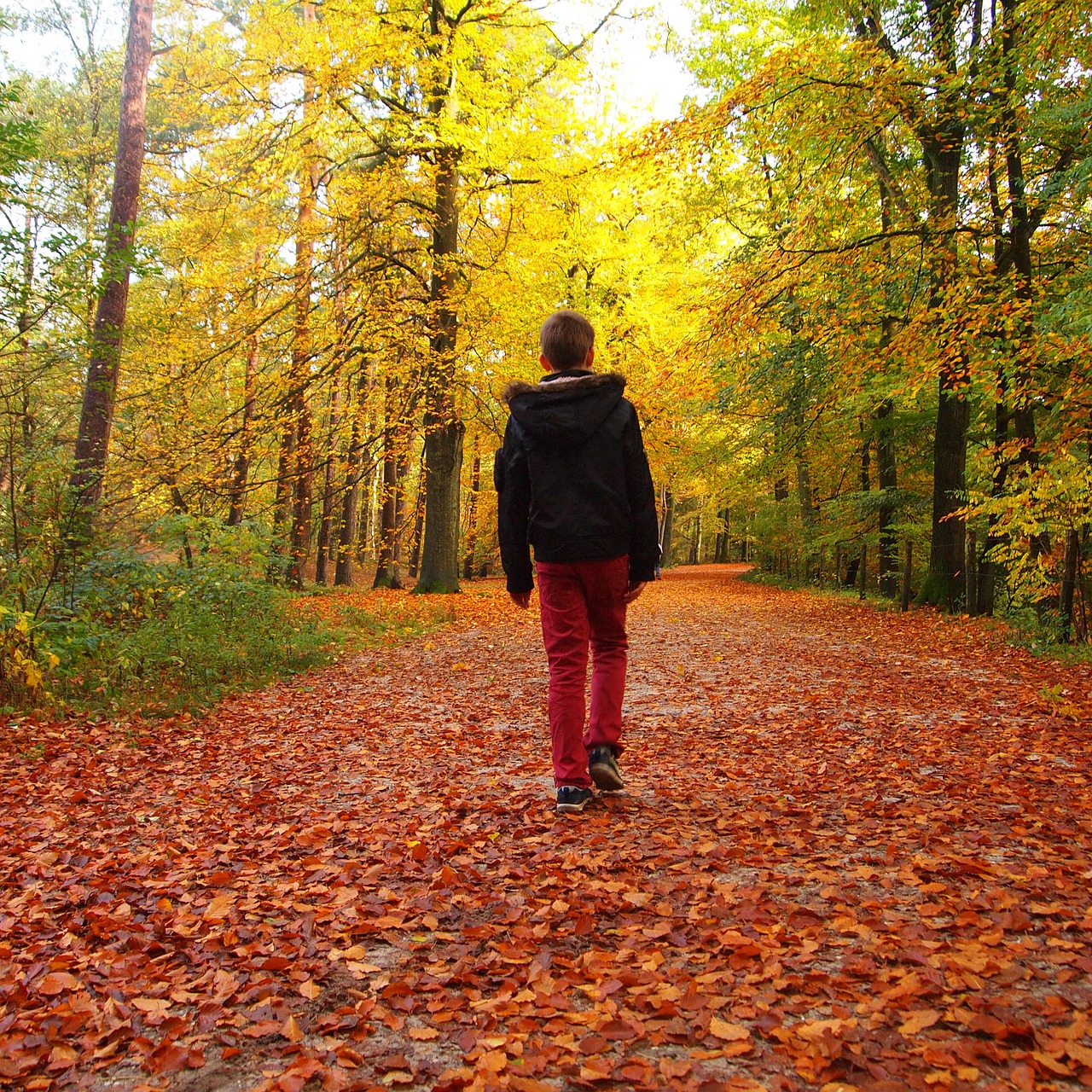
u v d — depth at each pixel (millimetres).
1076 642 8320
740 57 14672
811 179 10734
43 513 7789
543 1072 1510
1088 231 10273
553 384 3068
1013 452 9453
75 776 4551
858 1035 1560
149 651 7309
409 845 2893
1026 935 2006
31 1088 1526
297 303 14422
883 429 15766
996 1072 1422
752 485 24000
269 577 9953
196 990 1924
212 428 14023
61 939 2268
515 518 3230
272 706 6637
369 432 16219
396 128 13578
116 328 9719
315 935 2199
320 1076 1525
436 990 1859
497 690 7078
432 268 15219
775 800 3393
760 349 12539
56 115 19344
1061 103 9375
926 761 4082
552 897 2357
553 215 15164
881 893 2340
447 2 15141
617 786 3289
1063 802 3283
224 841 3246
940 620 11281
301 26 13758
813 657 8539
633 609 15742
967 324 9414
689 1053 1551
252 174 14391
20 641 6398
